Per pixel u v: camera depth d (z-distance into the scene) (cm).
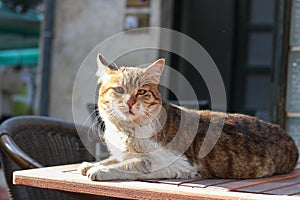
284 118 401
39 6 959
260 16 598
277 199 208
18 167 292
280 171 286
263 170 276
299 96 397
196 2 594
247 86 597
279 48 400
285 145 292
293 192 227
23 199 302
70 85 610
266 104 585
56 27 614
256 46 598
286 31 397
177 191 218
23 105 993
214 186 234
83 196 246
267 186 240
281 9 398
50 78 611
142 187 225
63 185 238
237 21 599
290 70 400
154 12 568
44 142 333
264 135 287
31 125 329
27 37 972
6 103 948
